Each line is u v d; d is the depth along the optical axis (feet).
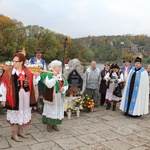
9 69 14.70
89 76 26.22
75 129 18.30
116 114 23.90
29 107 15.33
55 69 17.10
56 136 16.51
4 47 149.48
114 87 25.09
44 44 160.45
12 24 171.32
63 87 17.20
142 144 15.64
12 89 14.40
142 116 23.75
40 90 20.10
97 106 27.14
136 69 23.67
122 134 17.56
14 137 15.26
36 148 14.24
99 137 16.66
